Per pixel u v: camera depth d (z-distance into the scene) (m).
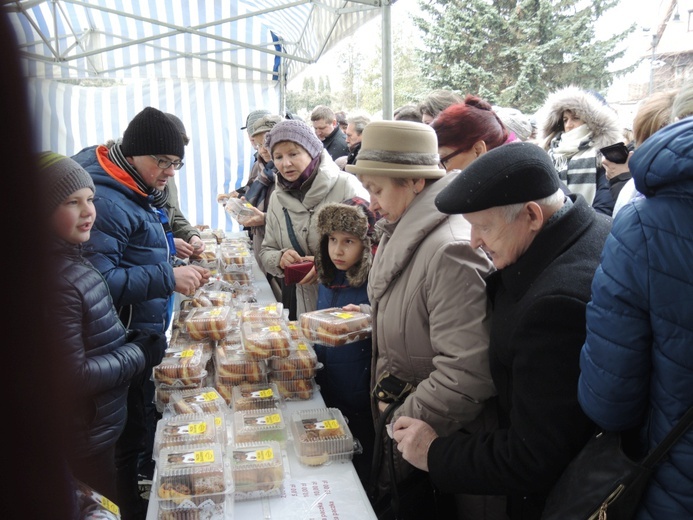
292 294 3.01
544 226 1.27
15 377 0.29
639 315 0.98
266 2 5.41
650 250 0.95
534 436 1.18
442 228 1.55
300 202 2.94
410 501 1.57
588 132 3.03
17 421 0.30
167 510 1.31
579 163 3.03
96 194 2.06
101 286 1.60
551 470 1.18
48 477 0.32
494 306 1.44
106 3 5.97
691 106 1.38
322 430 1.61
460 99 2.45
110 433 1.63
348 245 2.07
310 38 5.59
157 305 2.35
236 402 1.79
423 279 1.55
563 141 3.11
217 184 6.93
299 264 2.71
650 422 1.02
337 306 2.21
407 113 2.81
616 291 0.99
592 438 1.11
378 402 1.72
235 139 6.95
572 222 1.26
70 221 1.48
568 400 1.15
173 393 1.84
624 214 1.01
